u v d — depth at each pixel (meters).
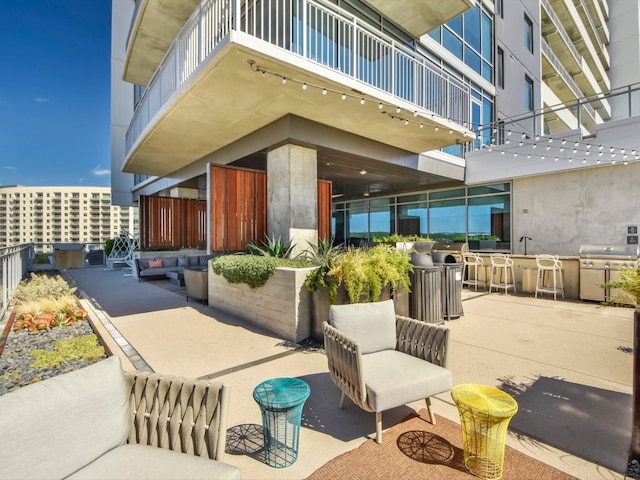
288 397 2.06
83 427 1.44
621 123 7.59
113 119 15.68
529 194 9.38
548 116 13.88
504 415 1.81
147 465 1.46
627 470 1.95
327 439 2.26
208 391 1.59
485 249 10.43
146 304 6.55
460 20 10.50
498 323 5.27
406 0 7.41
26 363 3.35
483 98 11.26
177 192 11.77
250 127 6.64
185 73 5.30
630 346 4.11
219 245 6.52
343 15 6.27
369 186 12.05
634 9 25.38
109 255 14.98
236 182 6.80
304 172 6.41
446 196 11.67
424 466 1.98
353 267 3.95
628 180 7.75
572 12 18.70
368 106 5.68
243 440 2.25
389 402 2.16
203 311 5.93
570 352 3.90
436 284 5.03
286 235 6.27
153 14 8.02
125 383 1.69
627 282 2.29
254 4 4.32
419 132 7.08
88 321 4.90
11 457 1.21
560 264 7.49
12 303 5.89
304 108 5.73
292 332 4.29
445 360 2.47
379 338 2.85
